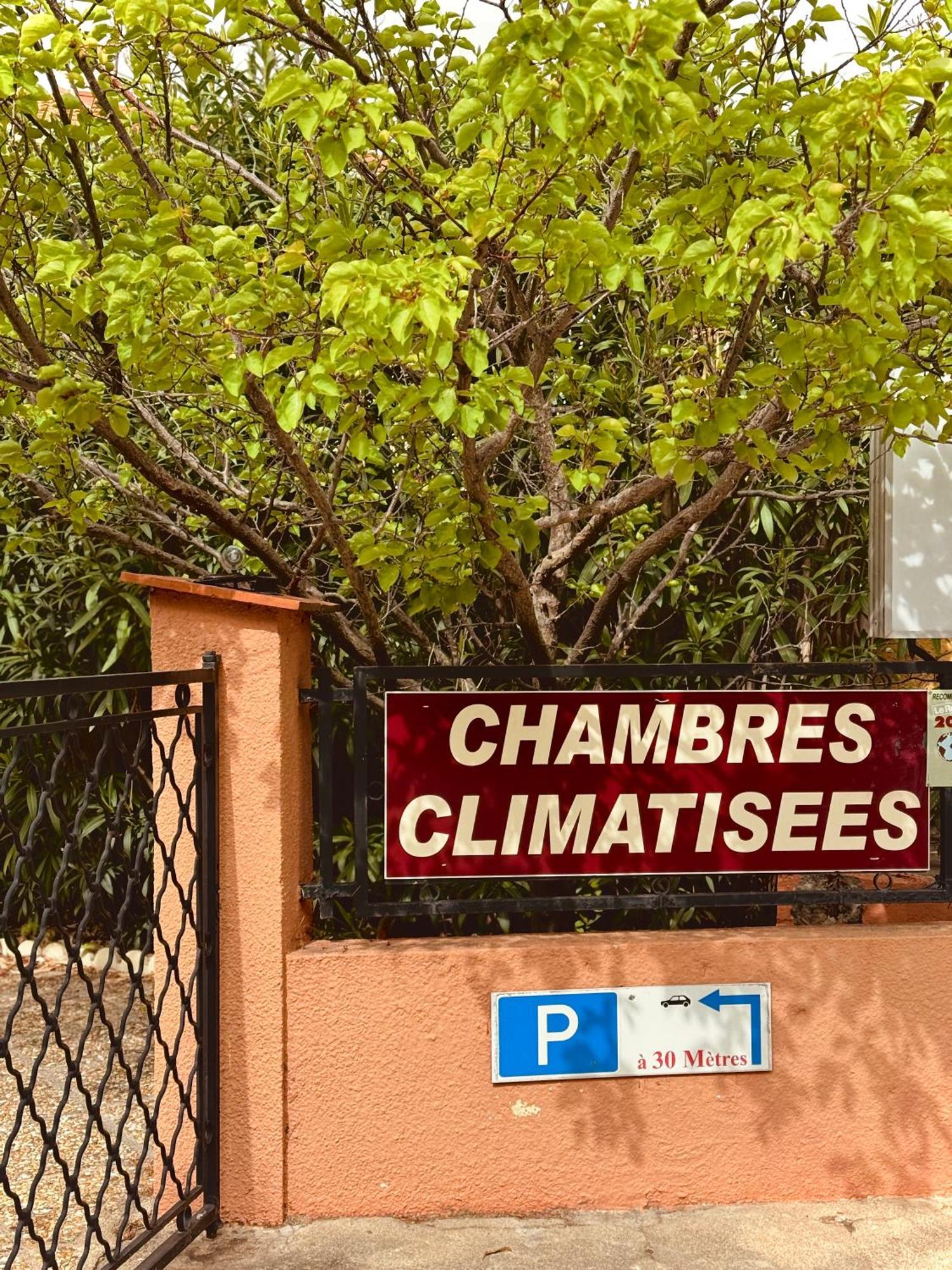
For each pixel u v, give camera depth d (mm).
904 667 3445
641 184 3523
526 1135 3291
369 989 3252
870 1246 3086
